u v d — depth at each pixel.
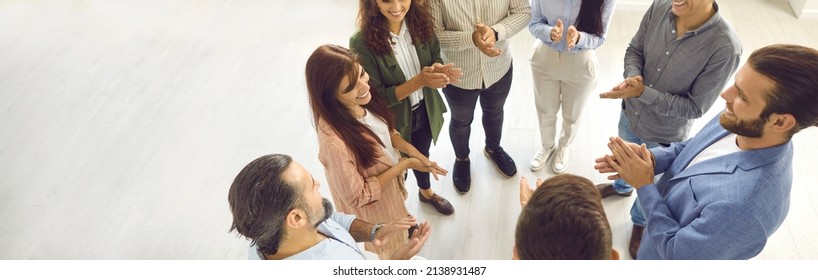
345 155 1.58
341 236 1.35
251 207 1.11
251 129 3.13
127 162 2.97
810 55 1.04
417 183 2.57
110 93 3.47
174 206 2.72
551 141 2.68
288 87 3.43
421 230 1.51
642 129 2.13
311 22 4.02
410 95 2.00
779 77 1.04
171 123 3.21
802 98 1.03
